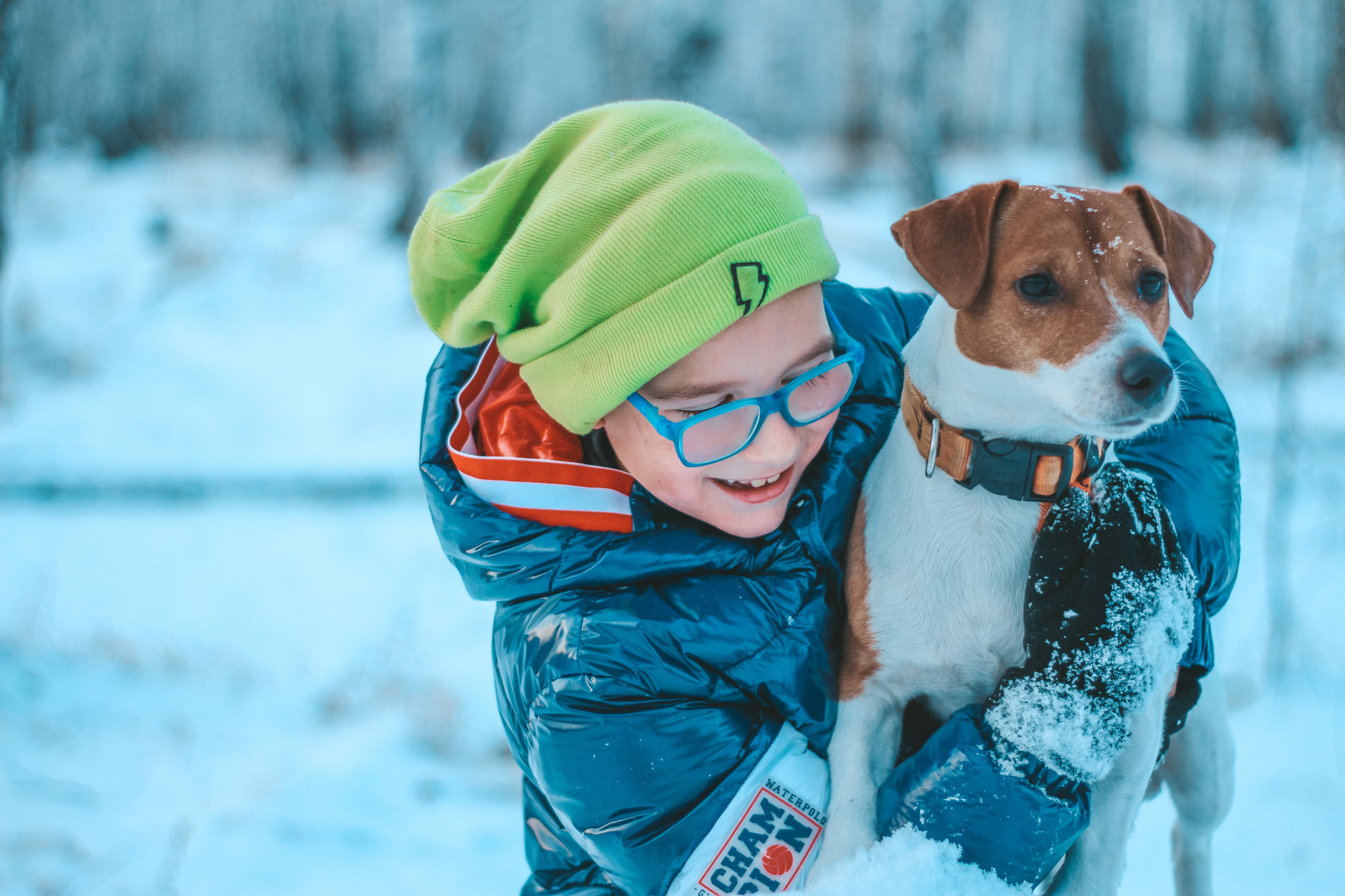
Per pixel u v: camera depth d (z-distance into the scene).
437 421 1.97
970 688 1.99
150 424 9.76
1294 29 15.05
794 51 28.16
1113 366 1.75
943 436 1.91
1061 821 1.60
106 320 12.69
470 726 4.71
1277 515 5.48
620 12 24.94
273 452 9.02
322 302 13.01
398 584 6.49
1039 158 21.36
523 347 1.79
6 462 8.90
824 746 1.91
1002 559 1.89
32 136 25.56
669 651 1.74
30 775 4.22
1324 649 4.83
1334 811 3.61
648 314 1.63
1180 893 2.61
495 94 22.08
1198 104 23.78
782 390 1.71
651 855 1.71
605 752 1.70
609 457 2.01
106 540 7.36
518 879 3.52
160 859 3.57
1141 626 1.63
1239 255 9.99
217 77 31.72
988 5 27.77
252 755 4.46
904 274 11.25
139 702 5.03
